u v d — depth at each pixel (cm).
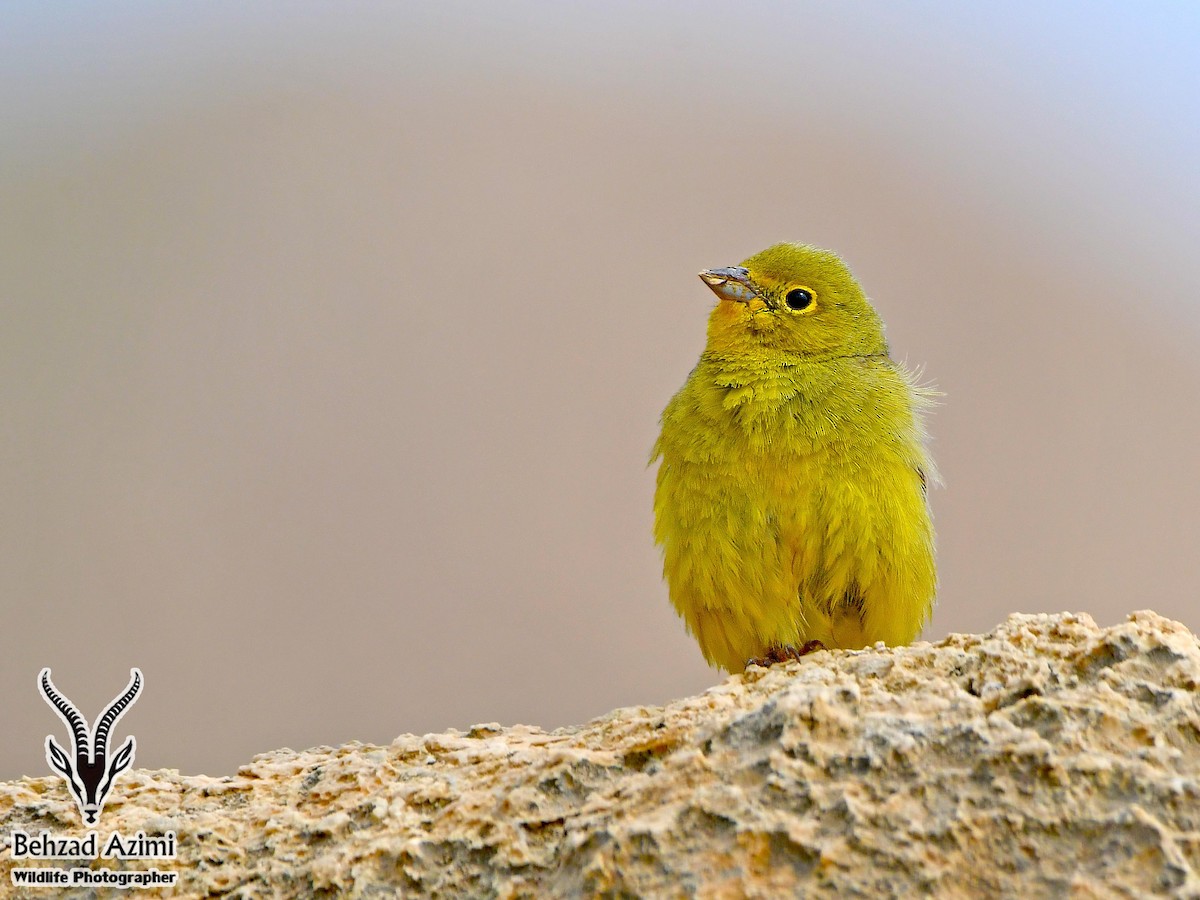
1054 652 790
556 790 749
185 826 809
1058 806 628
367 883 713
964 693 741
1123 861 598
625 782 725
